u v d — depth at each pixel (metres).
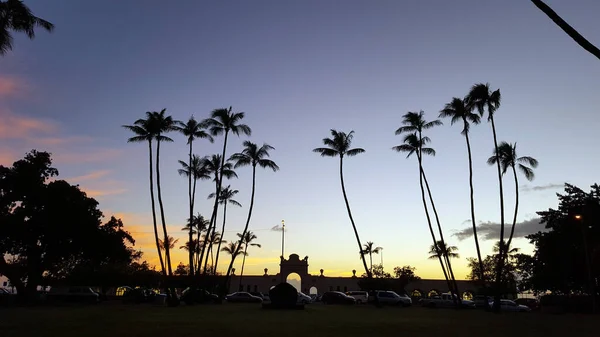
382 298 52.41
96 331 17.11
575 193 48.72
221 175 50.97
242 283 93.81
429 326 21.72
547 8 9.42
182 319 23.61
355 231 49.25
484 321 26.20
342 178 50.19
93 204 53.88
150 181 46.16
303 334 17.02
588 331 20.34
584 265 46.56
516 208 45.50
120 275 74.50
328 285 93.12
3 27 23.28
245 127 50.62
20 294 48.91
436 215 48.88
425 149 48.69
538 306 54.94
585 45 9.05
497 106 42.38
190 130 51.00
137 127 45.91
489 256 82.00
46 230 48.34
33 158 50.34
